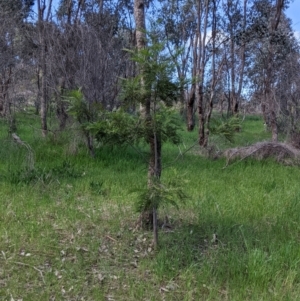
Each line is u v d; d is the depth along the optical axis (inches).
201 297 152.7
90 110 198.4
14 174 286.2
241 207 243.4
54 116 484.1
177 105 191.9
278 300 150.6
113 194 263.1
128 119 182.9
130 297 150.9
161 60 175.5
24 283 156.1
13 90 427.8
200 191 275.7
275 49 487.2
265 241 196.7
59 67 400.2
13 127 431.5
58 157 365.4
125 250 187.3
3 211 222.2
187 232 200.7
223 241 196.4
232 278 164.4
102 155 373.7
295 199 252.8
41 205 236.5
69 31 399.5
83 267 169.6
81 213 226.5
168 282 161.3
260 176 336.5
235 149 401.7
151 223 207.8
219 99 1116.5
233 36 513.7
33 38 474.0
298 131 465.1
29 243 187.3
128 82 180.9
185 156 406.6
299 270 170.1
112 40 430.6
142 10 200.1
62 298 148.2
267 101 487.5
